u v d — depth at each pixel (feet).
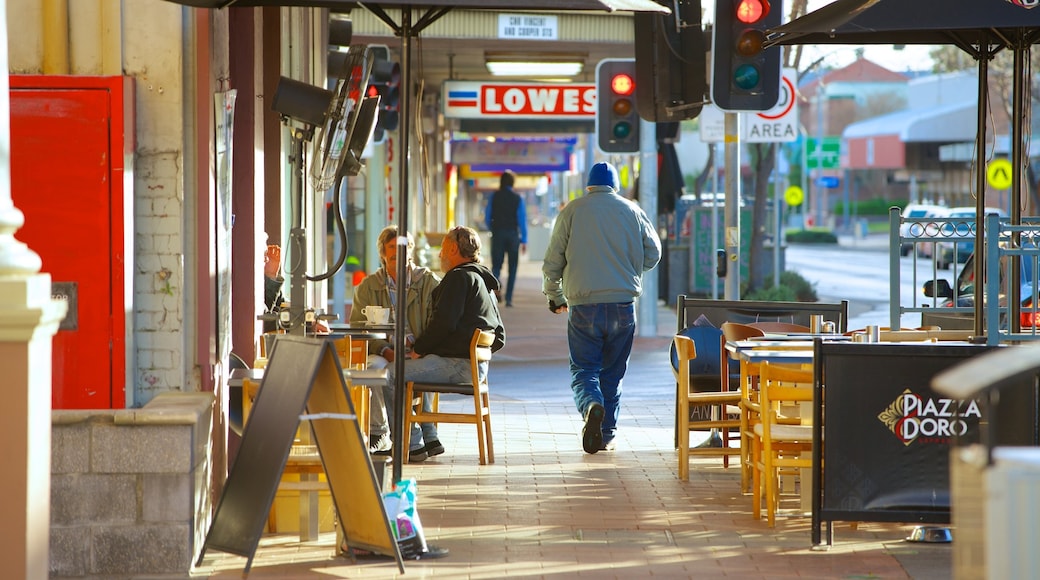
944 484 62.44
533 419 108.37
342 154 68.33
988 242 67.26
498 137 326.24
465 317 88.79
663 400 120.47
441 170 298.15
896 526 69.67
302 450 66.33
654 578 58.49
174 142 62.23
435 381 87.76
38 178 59.82
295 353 58.75
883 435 62.64
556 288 96.89
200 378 64.49
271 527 67.92
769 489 69.21
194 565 59.36
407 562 61.05
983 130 73.00
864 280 316.60
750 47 99.25
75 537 57.36
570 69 196.03
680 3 107.14
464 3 60.34
